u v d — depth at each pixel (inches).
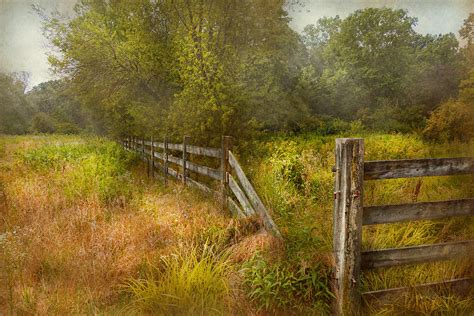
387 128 657.0
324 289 88.4
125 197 178.5
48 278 104.3
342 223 82.3
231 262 103.0
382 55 730.8
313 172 177.0
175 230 123.9
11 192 175.6
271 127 395.5
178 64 248.1
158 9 277.0
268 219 113.1
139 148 398.0
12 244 111.3
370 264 86.0
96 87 326.0
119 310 90.7
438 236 121.1
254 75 279.1
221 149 156.3
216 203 153.6
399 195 150.5
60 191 181.2
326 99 697.0
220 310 88.4
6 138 410.0
